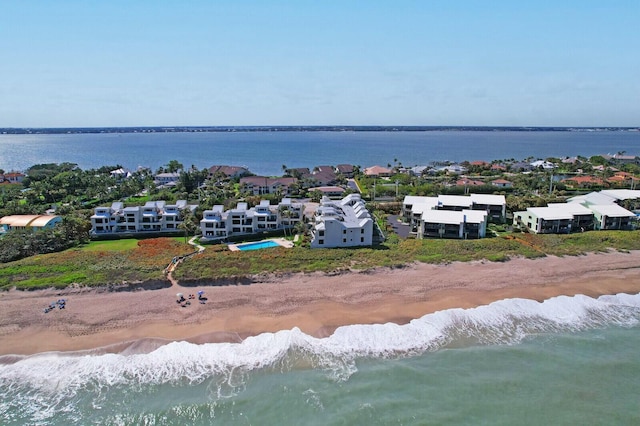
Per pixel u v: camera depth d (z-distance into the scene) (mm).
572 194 149625
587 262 79375
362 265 74625
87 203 131000
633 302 65562
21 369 48188
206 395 45250
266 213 99250
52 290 63469
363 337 54656
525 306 63188
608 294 67938
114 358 50156
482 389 46531
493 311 61500
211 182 169875
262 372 48594
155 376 47750
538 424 42000
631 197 120562
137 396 45000
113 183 162125
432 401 44688
